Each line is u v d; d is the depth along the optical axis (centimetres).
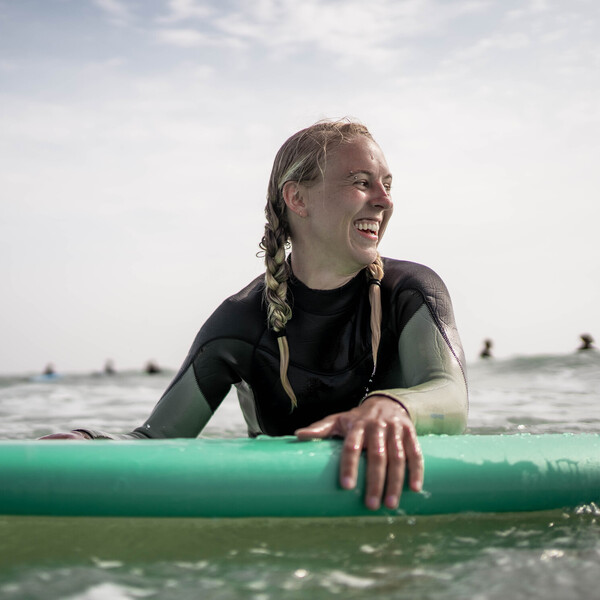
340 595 118
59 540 147
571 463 165
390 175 215
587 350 994
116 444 158
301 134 217
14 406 559
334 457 155
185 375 223
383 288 217
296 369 214
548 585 121
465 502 158
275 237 216
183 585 123
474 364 1089
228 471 152
